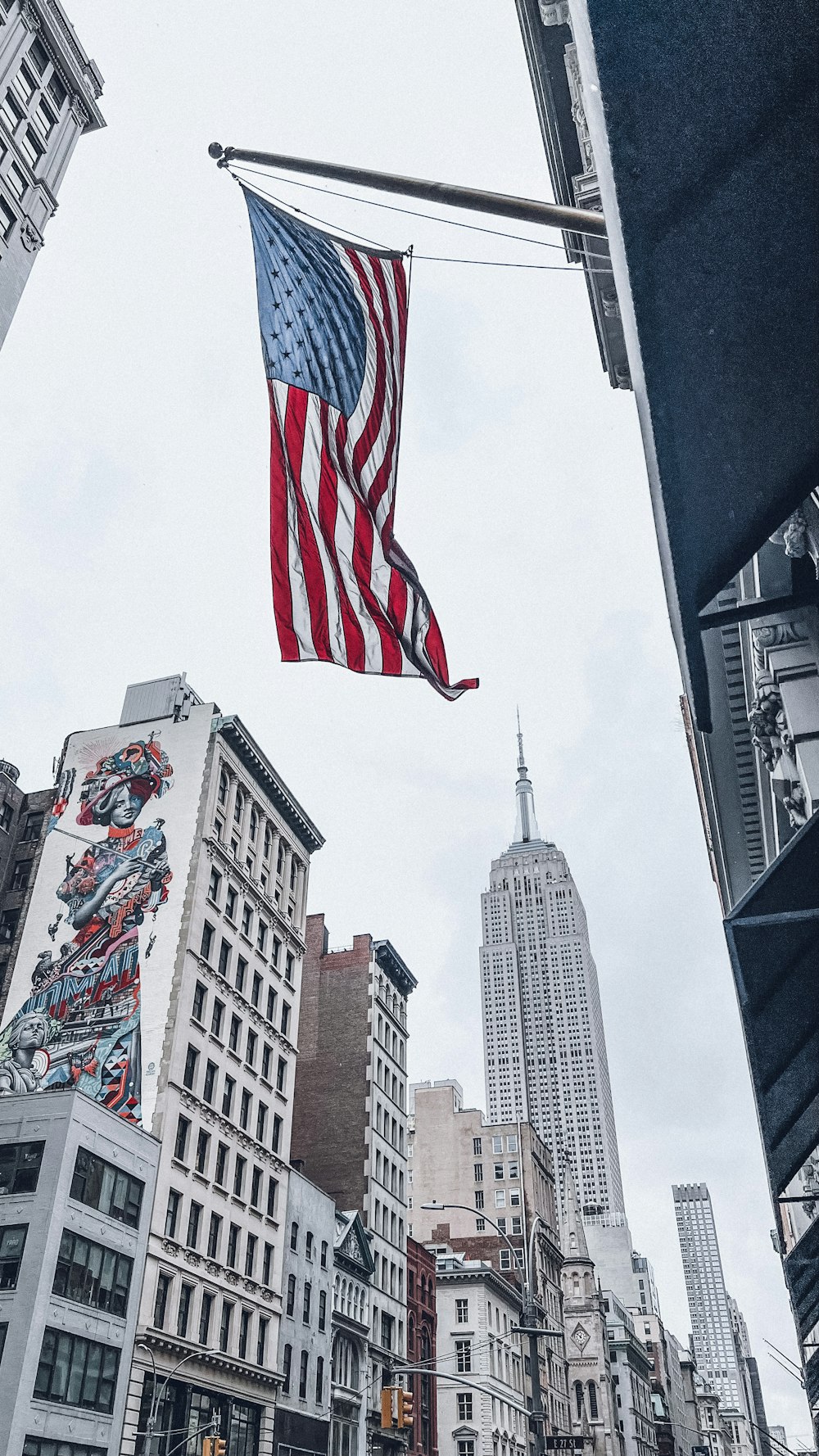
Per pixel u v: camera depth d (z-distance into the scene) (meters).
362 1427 58.09
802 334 3.88
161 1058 47.50
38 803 62.66
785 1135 6.76
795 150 3.83
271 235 13.73
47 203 55.31
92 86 59.62
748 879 17.81
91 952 51.66
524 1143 102.38
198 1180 48.09
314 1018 75.25
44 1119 40.41
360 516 13.66
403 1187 74.56
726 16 3.86
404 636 13.64
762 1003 6.34
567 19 22.45
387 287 14.41
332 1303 58.91
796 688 8.95
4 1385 34.84
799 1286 8.89
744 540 3.97
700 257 3.91
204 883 53.31
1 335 51.00
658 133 3.91
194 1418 43.94
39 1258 37.19
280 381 13.36
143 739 58.72
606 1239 170.00
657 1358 153.12
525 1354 85.69
